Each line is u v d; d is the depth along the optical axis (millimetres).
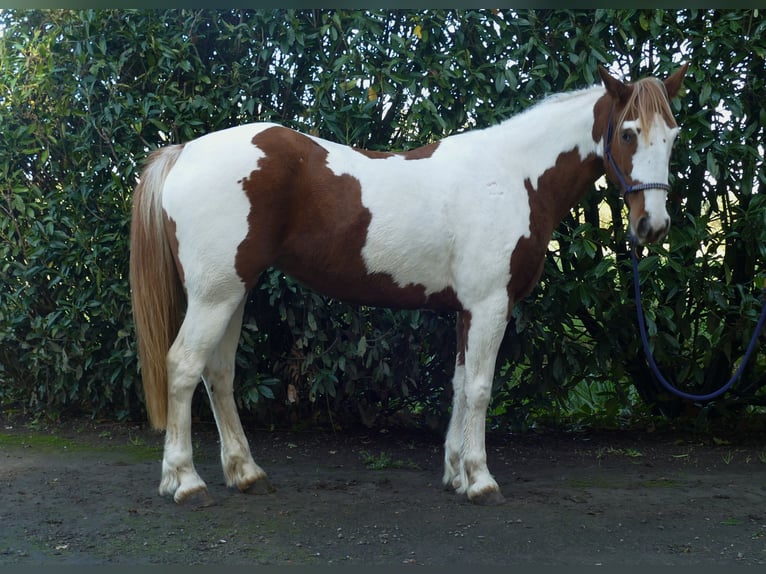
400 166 3299
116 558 2615
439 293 3359
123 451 4168
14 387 5094
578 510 3205
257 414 4828
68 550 2688
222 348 3393
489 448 4438
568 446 4484
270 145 3135
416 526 2975
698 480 3730
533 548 2752
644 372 4906
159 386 3180
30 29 4559
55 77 4414
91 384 4664
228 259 3080
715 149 4066
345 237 3195
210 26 4359
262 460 4090
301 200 3162
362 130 4191
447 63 4086
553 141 3408
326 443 4492
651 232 3064
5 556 2623
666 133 3070
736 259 4520
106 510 3127
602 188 4281
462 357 3502
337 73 4191
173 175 3152
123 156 4316
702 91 4016
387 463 4008
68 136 4391
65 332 4555
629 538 2869
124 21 4266
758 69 4234
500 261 3227
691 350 4727
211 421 4848
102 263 4438
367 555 2666
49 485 3480
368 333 4477
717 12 4203
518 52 4078
